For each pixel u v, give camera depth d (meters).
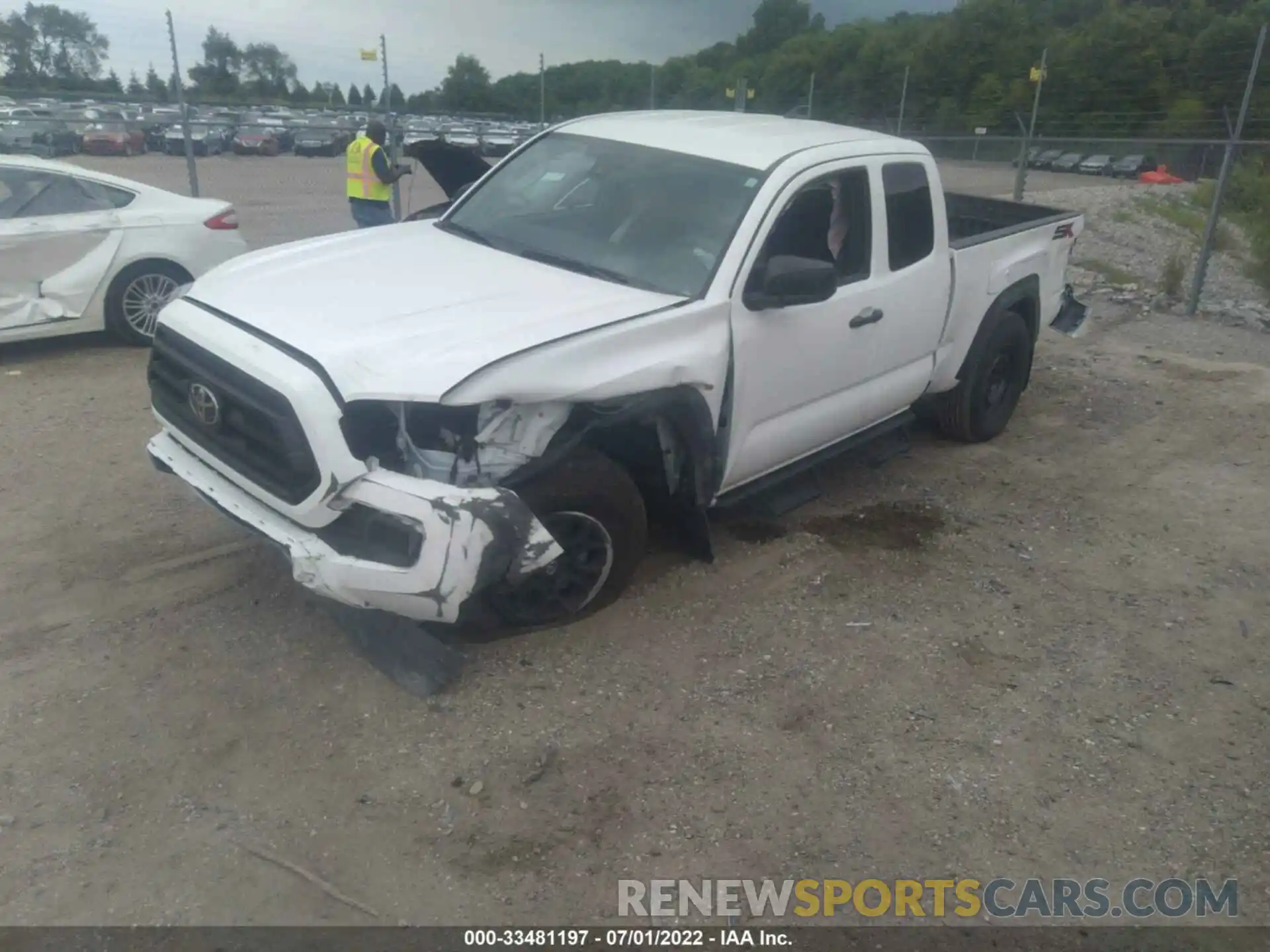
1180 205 22.03
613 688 4.14
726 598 4.85
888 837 3.49
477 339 3.89
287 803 3.48
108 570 4.80
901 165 5.63
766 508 5.36
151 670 4.11
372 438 3.82
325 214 14.10
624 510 4.39
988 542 5.64
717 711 4.05
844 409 5.47
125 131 17.00
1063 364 9.25
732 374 4.61
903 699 4.21
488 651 4.30
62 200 8.07
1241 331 11.15
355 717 3.89
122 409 6.93
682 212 4.89
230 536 5.16
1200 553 5.66
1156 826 3.62
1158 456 7.07
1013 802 3.69
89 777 3.54
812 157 5.10
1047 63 47.06
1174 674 4.52
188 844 3.29
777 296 4.50
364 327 3.97
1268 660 4.68
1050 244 7.15
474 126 17.19
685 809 3.55
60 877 3.14
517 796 3.56
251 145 18.73
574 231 5.04
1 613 4.42
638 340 4.19
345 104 18.47
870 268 5.38
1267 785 3.85
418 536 3.64
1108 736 4.08
